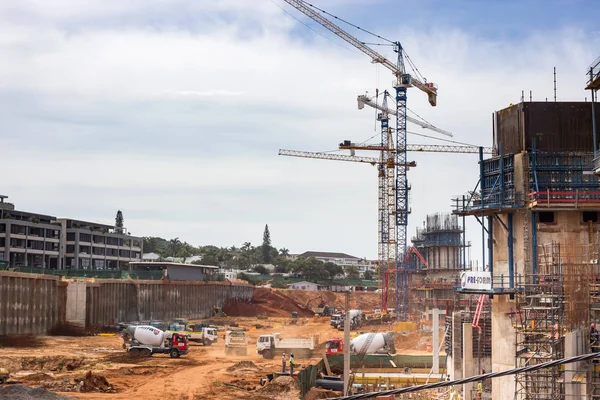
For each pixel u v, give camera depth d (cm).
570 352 4141
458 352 6844
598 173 4741
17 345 9856
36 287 11056
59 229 19250
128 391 6581
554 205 5600
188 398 6316
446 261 17325
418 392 7081
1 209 18012
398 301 18200
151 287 15400
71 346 10119
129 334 9494
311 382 7256
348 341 6819
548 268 5341
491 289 5716
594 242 5675
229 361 9106
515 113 5944
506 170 5947
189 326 12644
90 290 12356
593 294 4766
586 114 5819
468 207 6169
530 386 4866
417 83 19525
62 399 5328
